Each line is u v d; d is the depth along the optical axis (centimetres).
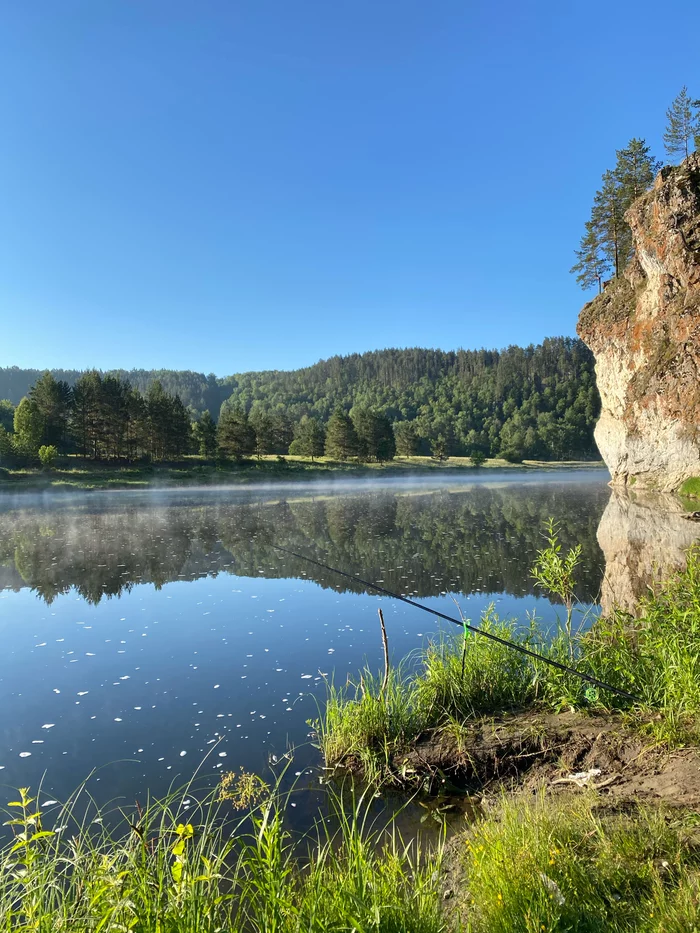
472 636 608
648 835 287
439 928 246
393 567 1394
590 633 611
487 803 407
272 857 275
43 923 228
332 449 8606
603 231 4575
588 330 3831
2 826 410
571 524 2017
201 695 660
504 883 260
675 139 4200
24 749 539
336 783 457
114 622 987
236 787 454
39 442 5475
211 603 1112
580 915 237
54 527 2338
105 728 582
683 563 1170
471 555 1525
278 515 2748
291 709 614
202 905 240
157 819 414
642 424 3089
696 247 2747
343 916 247
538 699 539
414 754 471
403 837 379
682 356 2767
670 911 224
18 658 806
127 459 6156
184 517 2700
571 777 407
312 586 1235
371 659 763
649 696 489
